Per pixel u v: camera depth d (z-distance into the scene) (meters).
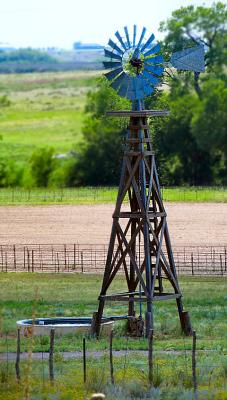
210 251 102.62
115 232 60.72
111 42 60.53
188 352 54.34
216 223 123.31
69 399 42.44
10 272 90.69
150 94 60.19
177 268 92.38
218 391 44.00
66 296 75.69
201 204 141.00
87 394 43.12
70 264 95.31
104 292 60.56
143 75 60.16
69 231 119.38
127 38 60.28
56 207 141.25
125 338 59.50
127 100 63.84
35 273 89.94
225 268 91.50
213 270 90.56
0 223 126.94
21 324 60.06
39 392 43.38
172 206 139.38
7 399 42.34
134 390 43.69
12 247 107.69
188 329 60.75
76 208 139.50
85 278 86.31
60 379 45.66
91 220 127.88
